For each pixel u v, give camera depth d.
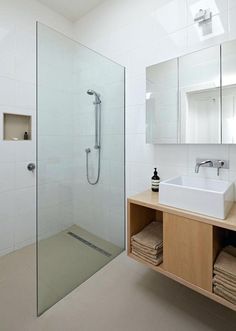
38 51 1.59
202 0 1.49
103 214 2.11
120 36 1.99
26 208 2.16
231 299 1.13
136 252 1.58
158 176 1.81
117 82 2.00
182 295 1.51
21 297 1.47
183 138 1.62
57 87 1.76
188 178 1.64
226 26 1.41
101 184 2.12
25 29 2.04
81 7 2.20
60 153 1.86
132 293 1.53
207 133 1.51
